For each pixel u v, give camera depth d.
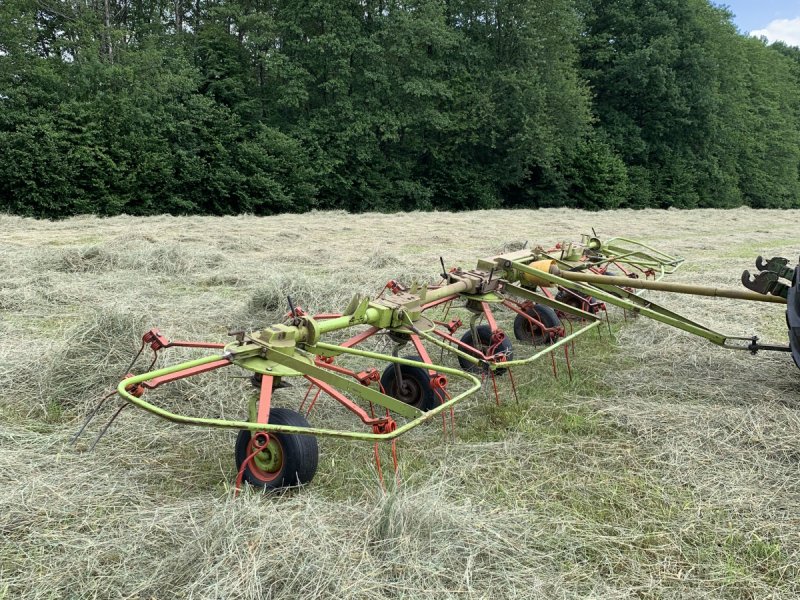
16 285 8.84
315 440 3.88
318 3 31.47
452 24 38.22
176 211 28.44
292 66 31.39
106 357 5.54
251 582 2.89
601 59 42.94
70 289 8.79
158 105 27.48
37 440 4.49
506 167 38.00
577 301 8.27
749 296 6.05
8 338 6.74
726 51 47.31
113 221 19.09
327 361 4.89
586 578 3.23
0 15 24.92
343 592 2.89
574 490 4.10
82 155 24.80
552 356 6.24
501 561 3.25
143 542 3.31
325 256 12.66
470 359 4.95
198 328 7.37
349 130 32.12
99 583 3.04
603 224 23.58
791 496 4.02
